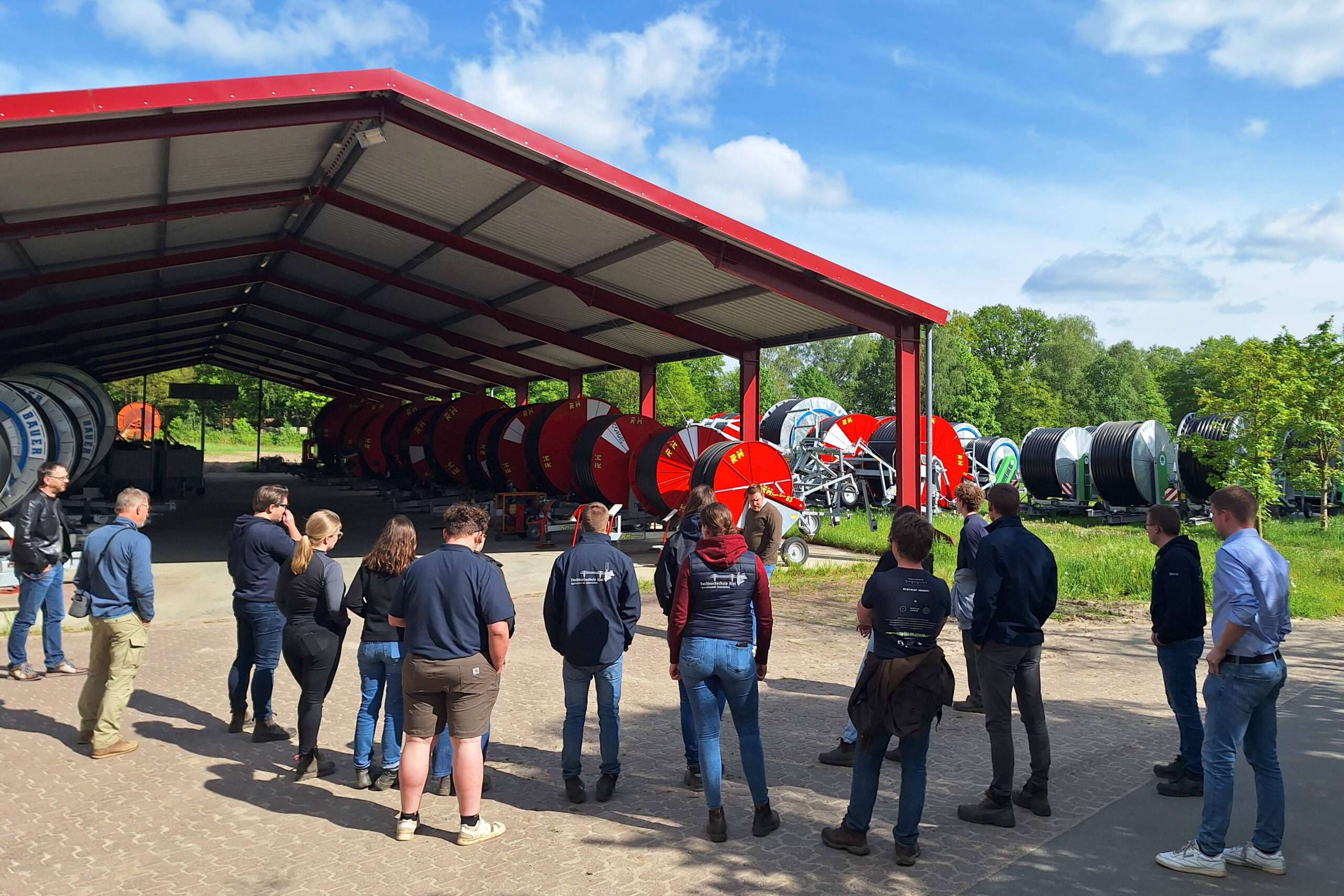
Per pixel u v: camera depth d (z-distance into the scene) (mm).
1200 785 5383
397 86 10852
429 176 14227
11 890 4203
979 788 5539
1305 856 4566
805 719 7047
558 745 6418
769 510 8500
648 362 24906
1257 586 4270
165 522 21578
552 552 17375
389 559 5465
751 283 14719
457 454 28531
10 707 7148
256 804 5297
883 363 69188
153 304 25734
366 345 35344
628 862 4535
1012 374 77875
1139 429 24109
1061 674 8617
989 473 27344
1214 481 20750
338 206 16109
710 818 4797
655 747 6391
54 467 7984
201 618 10953
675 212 12797
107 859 4547
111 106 9070
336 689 7855
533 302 22078
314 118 10812
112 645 6102
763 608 4918
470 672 4703
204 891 4203
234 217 16891
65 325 24094
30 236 13055
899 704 4445
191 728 6719
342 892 4195
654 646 9578
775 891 4207
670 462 17516
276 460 48812
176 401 65938
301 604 5590
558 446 21766
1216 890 4195
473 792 4730
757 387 20703
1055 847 4680
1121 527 23578
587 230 15500
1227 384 20203
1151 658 9344
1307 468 20266
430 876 4363
